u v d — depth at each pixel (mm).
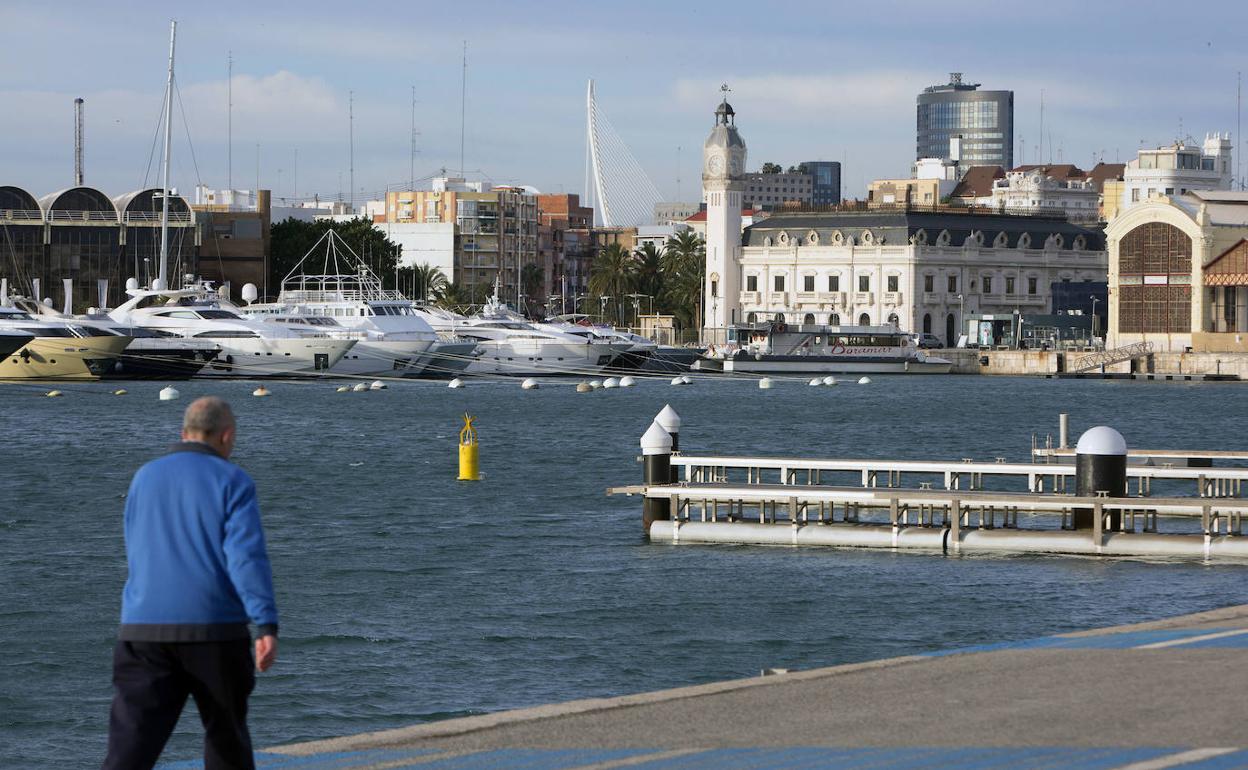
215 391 135750
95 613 34656
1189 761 12945
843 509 48375
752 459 45906
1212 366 197250
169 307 145875
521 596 36156
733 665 29250
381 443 85188
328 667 29031
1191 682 15906
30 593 37219
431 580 38594
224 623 11523
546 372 166750
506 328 169125
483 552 43156
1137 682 15984
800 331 199125
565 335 168000
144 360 142875
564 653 30203
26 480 66000
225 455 12000
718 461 45938
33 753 23859
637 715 15164
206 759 11828
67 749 24109
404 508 54281
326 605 35312
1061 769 12852
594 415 111375
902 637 31438
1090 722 14328
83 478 67062
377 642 31172
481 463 72625
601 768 13367
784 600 35000
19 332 138000
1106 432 40250
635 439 88438
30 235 193250
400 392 140875
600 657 29891
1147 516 43281
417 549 44031
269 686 27594
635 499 56750
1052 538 40031
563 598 35781
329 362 146125
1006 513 42906
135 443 86125
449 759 13766
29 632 32531
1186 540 39156
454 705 26469
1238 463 77062
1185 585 35906
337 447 82312
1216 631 19094
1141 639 18578
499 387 153125
